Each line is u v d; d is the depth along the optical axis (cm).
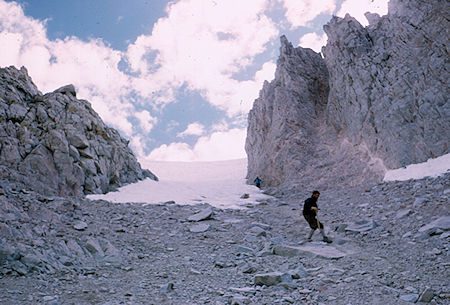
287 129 2517
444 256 702
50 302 498
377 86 2028
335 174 2041
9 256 663
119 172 1969
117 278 670
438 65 1722
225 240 1080
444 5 1794
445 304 472
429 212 1048
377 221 1105
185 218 1398
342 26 2420
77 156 1611
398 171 1702
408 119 1775
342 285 581
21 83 1808
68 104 1845
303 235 1111
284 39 3041
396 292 528
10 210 981
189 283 638
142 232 1142
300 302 514
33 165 1420
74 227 1034
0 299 494
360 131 2078
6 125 1493
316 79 2877
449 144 1580
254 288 590
